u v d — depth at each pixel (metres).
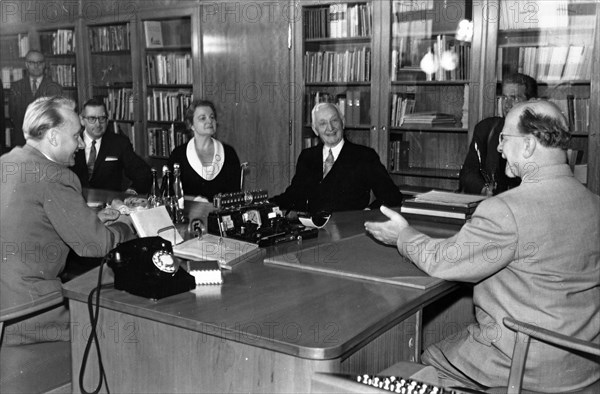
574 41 4.62
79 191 2.56
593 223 2.05
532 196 2.04
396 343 2.03
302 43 5.83
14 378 2.35
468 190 4.40
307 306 1.91
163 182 3.49
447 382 2.18
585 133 4.61
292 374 1.72
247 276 2.23
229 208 2.77
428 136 5.47
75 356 2.17
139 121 7.00
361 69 5.56
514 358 1.93
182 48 6.68
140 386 2.02
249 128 6.26
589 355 2.05
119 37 7.04
